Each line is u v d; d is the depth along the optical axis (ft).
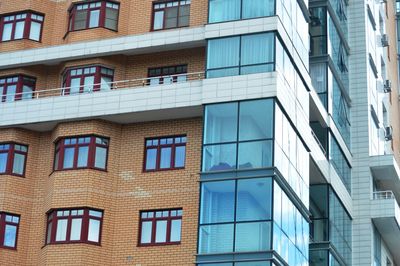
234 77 116.37
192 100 117.60
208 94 116.47
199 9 128.16
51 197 119.96
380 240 151.43
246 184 110.42
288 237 112.88
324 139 135.64
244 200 109.81
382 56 179.63
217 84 116.57
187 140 119.75
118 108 120.67
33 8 135.95
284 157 114.62
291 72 121.90
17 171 124.67
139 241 116.67
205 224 110.01
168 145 120.57
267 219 107.96
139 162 120.78
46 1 136.77
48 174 123.85
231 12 120.88
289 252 112.68
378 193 151.12
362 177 148.15
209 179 111.96
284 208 112.57
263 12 119.44
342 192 141.08
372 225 145.48
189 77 124.06
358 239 143.95
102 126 122.11
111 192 119.85
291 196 115.75
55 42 134.41
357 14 160.56
